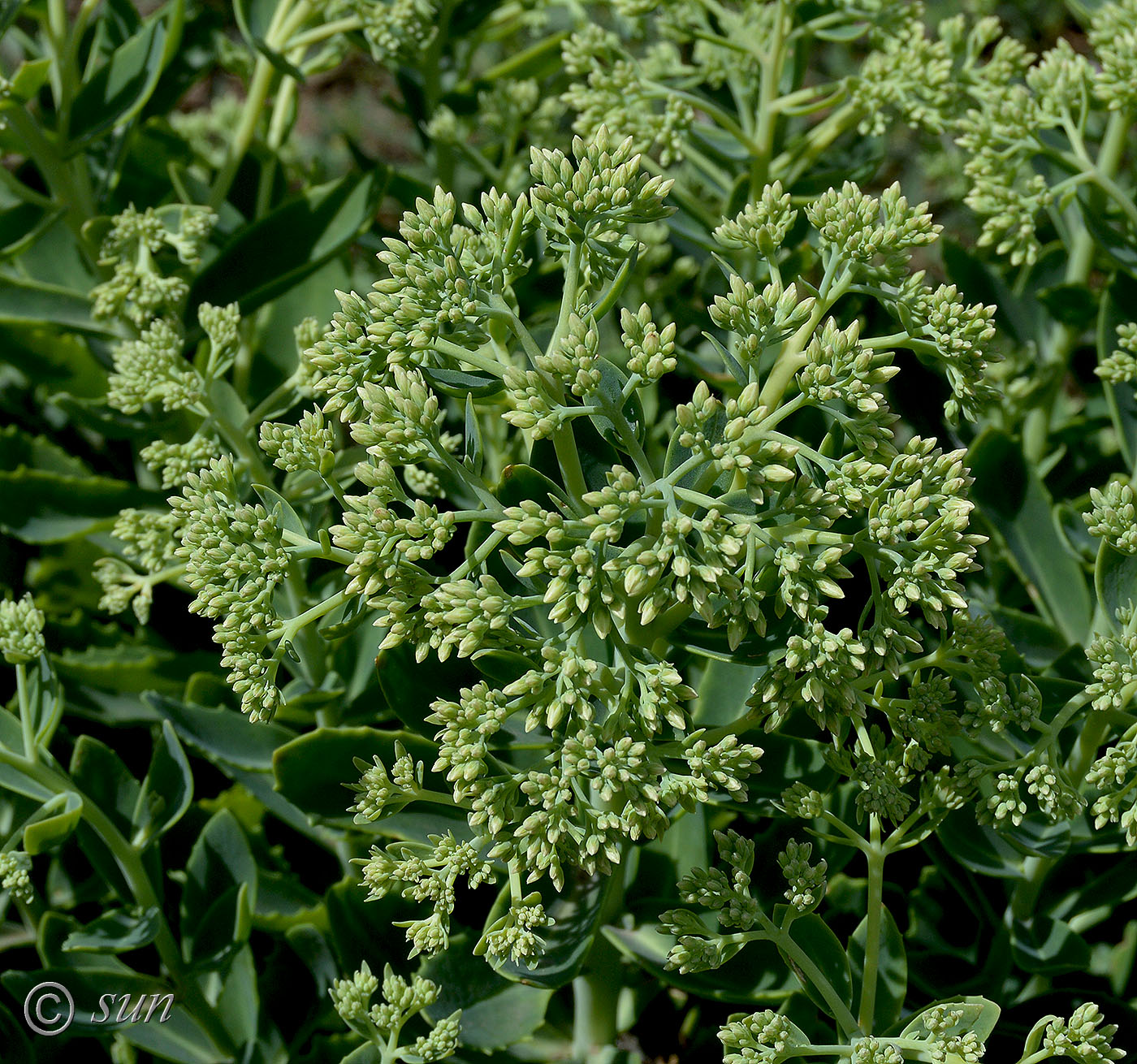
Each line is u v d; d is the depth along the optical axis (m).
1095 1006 0.74
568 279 0.74
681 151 0.85
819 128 0.85
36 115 0.88
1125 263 0.81
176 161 0.89
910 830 0.79
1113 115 0.84
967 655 0.75
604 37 0.83
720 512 0.73
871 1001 0.75
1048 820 0.78
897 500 0.73
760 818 0.84
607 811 0.74
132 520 0.81
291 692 0.82
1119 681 0.75
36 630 0.77
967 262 0.87
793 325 0.74
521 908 0.73
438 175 0.89
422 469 0.82
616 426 0.73
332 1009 0.82
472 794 0.74
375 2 0.85
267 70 0.87
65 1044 0.82
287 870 0.85
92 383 0.87
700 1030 0.82
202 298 0.84
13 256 0.84
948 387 0.82
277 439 0.74
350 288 0.88
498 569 0.77
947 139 0.96
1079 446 0.89
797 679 0.74
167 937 0.79
